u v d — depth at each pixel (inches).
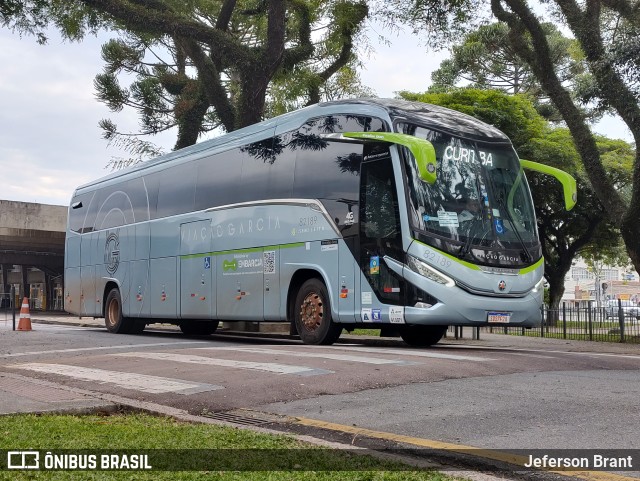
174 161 736.3
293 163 579.2
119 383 337.7
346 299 520.1
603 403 283.3
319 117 564.1
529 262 514.9
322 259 541.3
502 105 1359.5
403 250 485.4
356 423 253.6
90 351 522.9
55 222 1619.1
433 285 476.7
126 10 954.7
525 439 224.7
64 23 1113.4
